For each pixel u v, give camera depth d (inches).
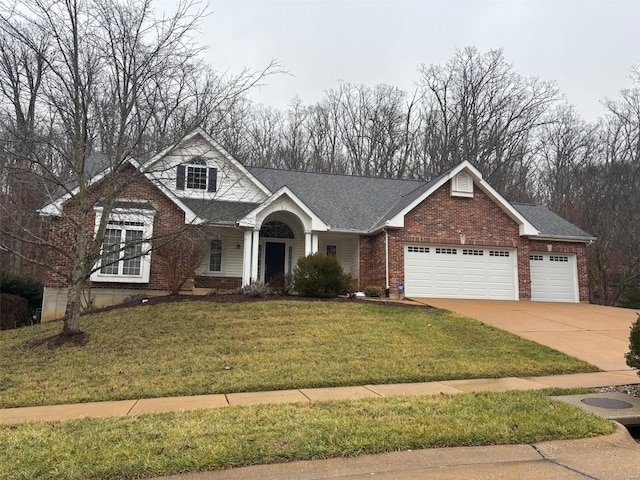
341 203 846.5
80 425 230.1
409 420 225.3
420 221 748.6
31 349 426.6
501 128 1520.7
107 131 466.6
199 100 480.4
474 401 263.0
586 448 198.2
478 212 770.8
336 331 464.4
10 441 206.5
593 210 1245.7
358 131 1659.7
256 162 1322.6
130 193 660.1
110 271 644.1
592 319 580.1
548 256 829.2
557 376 357.1
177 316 508.4
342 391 310.7
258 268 793.6
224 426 219.0
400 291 721.6
